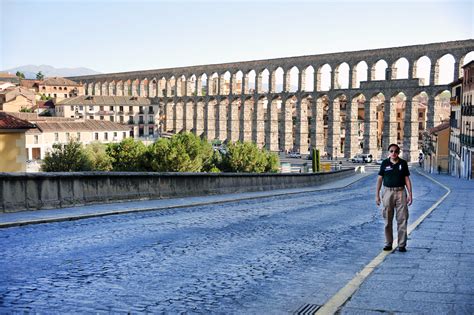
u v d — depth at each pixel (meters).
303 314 8.62
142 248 13.88
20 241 14.23
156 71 196.88
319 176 65.81
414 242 14.99
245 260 12.83
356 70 132.50
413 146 119.69
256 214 23.33
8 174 19.36
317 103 140.38
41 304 8.80
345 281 10.82
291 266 12.25
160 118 195.25
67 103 177.38
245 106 161.12
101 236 15.56
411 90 118.00
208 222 19.84
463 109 84.00
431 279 10.35
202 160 90.62
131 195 26.34
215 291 9.95
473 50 107.81
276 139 153.88
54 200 21.52
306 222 20.81
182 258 12.82
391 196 13.68
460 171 85.44
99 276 10.77
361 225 20.14
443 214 22.56
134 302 9.09
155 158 83.00
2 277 10.42
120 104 185.50
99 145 90.56
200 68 177.62
